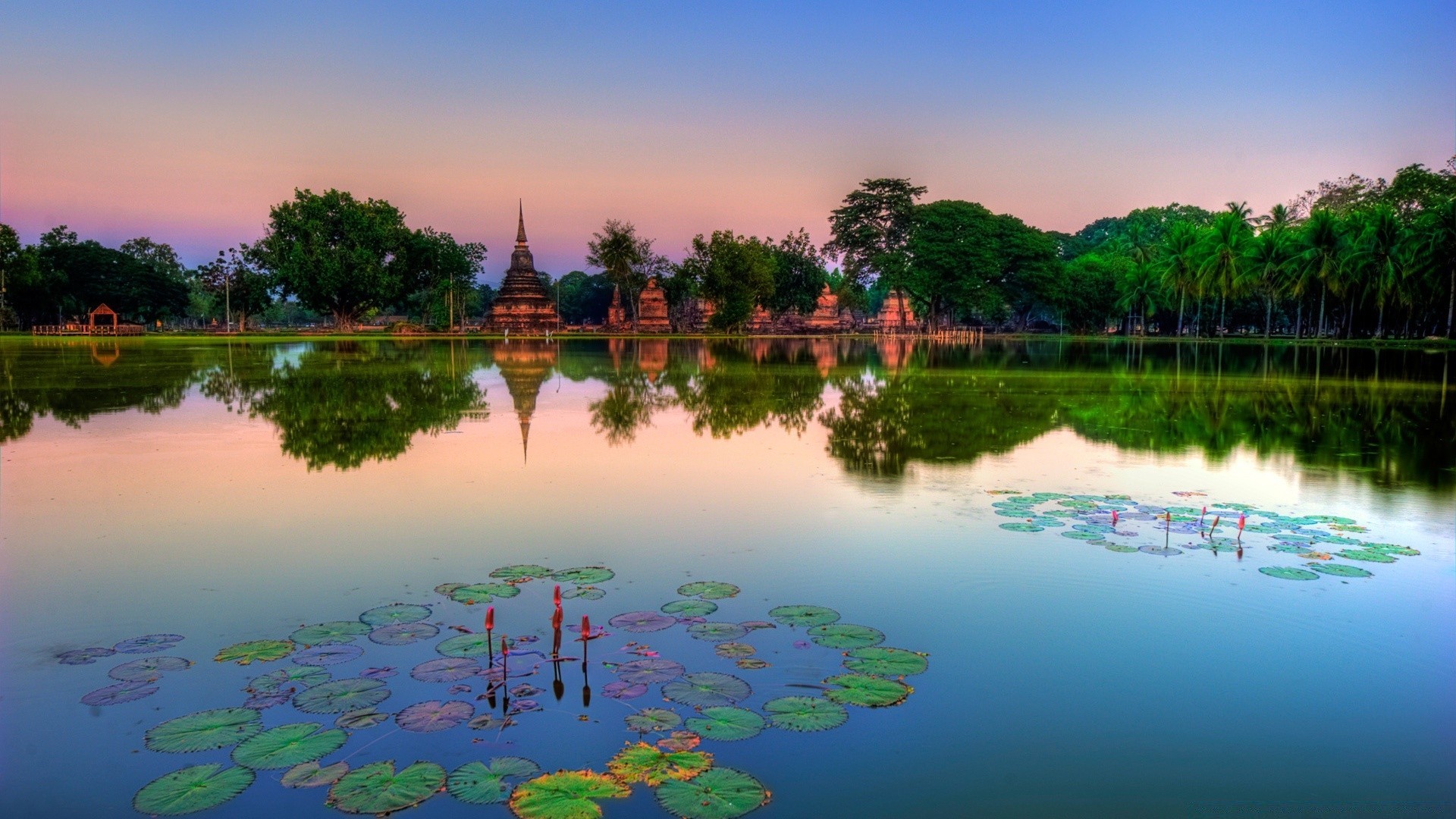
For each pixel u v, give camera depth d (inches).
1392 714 244.1
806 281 4165.8
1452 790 208.2
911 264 3400.6
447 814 193.0
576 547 387.5
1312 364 1647.4
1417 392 1077.8
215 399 948.6
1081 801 202.1
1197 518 442.3
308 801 197.6
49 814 192.4
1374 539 406.6
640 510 454.0
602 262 3969.0
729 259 3430.1
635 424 773.9
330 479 529.7
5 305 3563.0
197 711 237.3
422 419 800.3
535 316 3937.0
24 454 607.2
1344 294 2635.3
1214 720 239.3
